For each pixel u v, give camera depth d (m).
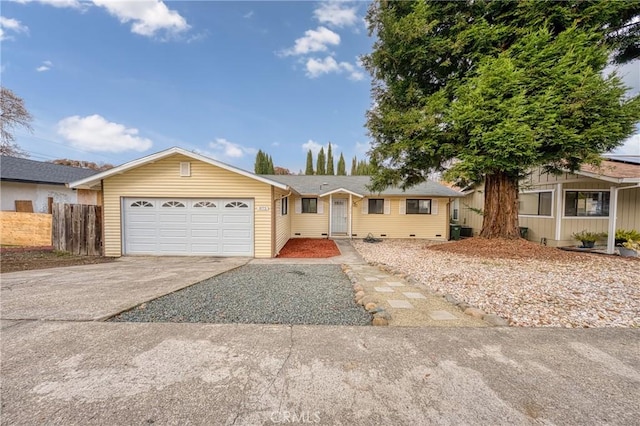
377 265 7.33
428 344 2.89
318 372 2.37
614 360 2.58
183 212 8.94
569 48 7.32
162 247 8.98
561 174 9.30
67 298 4.35
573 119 7.18
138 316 3.66
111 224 8.88
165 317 3.63
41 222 10.34
